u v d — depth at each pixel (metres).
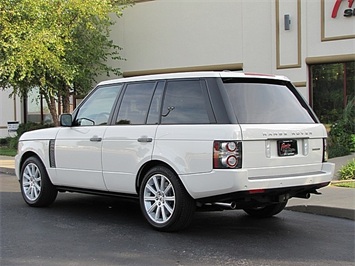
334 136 15.66
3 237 6.57
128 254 5.73
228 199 6.12
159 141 6.62
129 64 20.86
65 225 7.27
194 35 19.05
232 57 18.12
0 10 16.97
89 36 19.55
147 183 6.80
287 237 6.52
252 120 6.24
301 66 16.55
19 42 16.69
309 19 16.36
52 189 8.52
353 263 5.37
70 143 7.90
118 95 7.51
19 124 23.45
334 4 15.89
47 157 8.33
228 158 5.92
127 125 7.17
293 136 6.41
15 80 17.77
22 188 8.90
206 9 18.67
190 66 19.20
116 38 21.14
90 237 6.54
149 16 20.23
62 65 17.75
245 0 17.66
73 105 22.16
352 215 7.63
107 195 7.57
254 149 6.05
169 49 19.75
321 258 5.55
